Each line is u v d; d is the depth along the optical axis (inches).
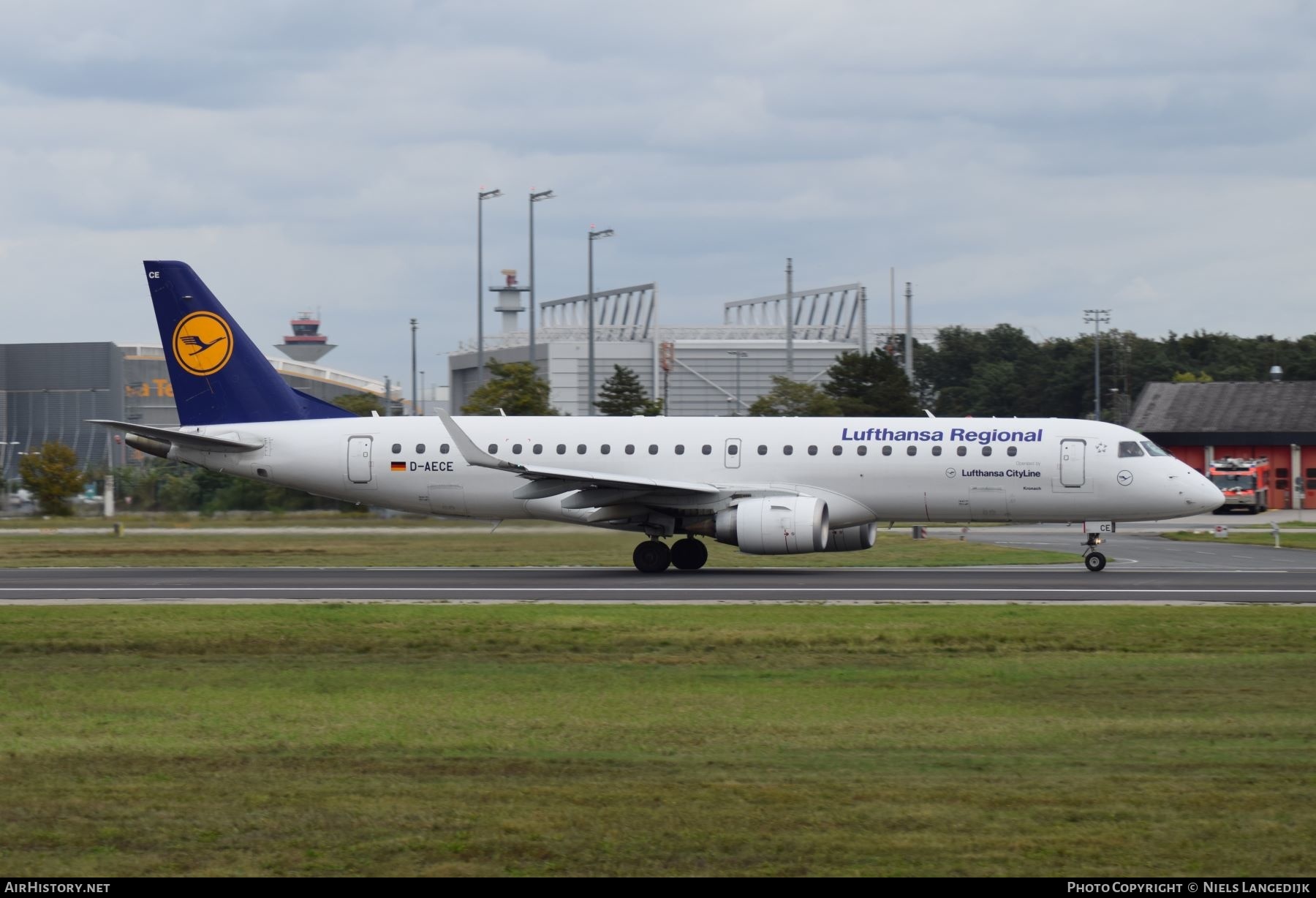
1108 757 2079.2
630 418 5605.3
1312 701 2544.3
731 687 2711.6
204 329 5836.6
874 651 3174.2
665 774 1979.6
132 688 2731.3
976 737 2226.9
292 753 2128.4
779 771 1996.8
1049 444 5211.6
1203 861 1590.8
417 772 1995.6
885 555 6382.9
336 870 1571.1
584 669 2940.5
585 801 1827.0
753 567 5590.6
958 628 3472.0
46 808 1813.5
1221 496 5182.1
